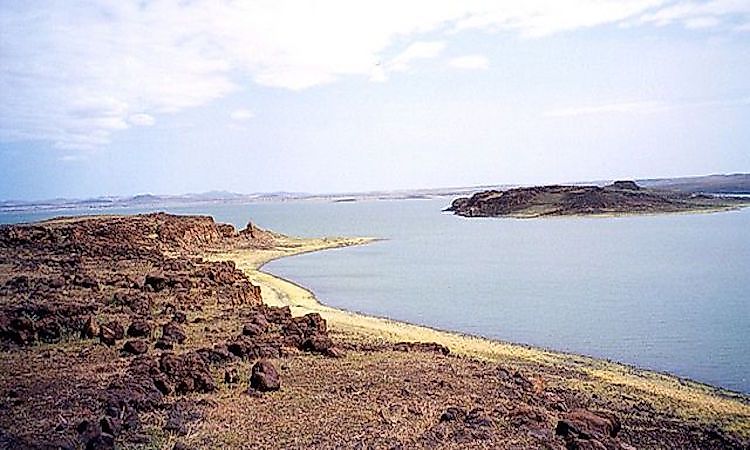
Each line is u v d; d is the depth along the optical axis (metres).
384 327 36.19
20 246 58.53
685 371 27.45
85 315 28.14
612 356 30.14
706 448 17.72
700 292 50.00
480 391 20.16
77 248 57.22
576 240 105.81
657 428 19.05
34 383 18.77
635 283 56.03
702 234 109.75
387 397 18.73
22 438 14.27
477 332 36.03
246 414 16.78
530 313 42.28
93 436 14.14
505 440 15.29
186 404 17.27
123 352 22.31
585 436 15.58
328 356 23.89
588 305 45.16
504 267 70.69
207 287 38.25
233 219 189.12
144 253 57.41
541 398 20.30
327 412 17.17
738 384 25.39
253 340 24.44
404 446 14.81
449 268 70.56
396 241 110.00
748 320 38.56
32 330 23.97
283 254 87.44
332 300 48.22
